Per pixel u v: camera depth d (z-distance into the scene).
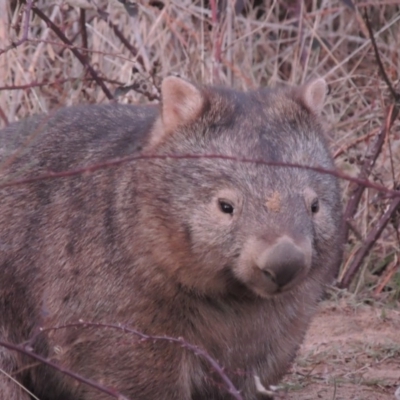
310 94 9.03
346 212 12.71
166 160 8.65
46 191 9.40
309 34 15.66
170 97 8.93
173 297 8.73
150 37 14.07
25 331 9.38
